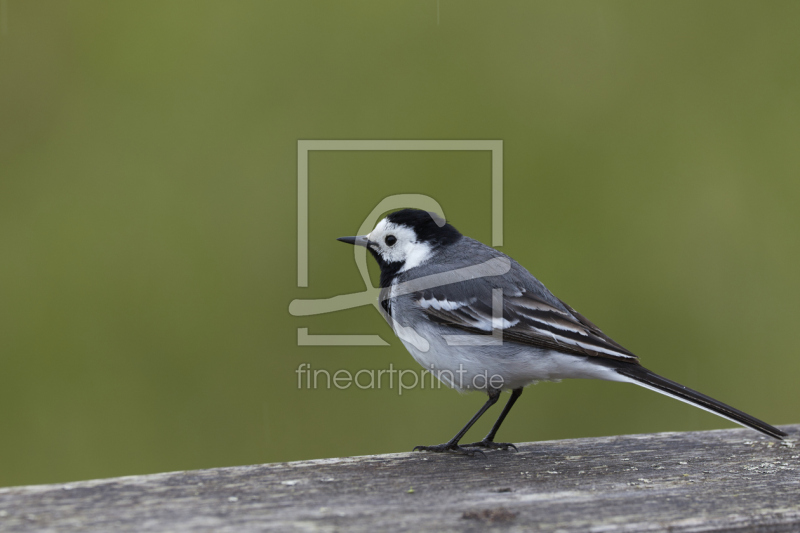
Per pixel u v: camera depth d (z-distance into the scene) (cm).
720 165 1437
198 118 1427
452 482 657
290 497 603
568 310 930
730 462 727
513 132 1435
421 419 1235
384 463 715
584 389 1270
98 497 589
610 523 556
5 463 1243
